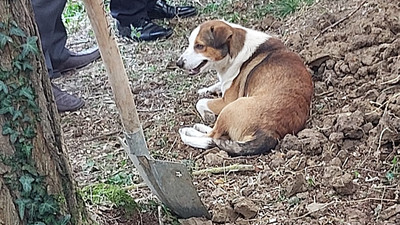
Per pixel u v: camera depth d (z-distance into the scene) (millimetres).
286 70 3250
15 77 2250
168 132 3396
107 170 3164
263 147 3080
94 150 3355
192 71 3498
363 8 3902
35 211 2330
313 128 3193
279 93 3172
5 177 2266
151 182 2641
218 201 2840
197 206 2689
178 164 2590
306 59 3648
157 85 3912
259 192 2879
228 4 4914
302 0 4508
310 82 3270
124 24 4582
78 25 4867
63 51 4078
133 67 4156
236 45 3414
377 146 3004
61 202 2377
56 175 2365
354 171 2928
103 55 2475
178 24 4730
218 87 3699
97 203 2754
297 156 3020
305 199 2811
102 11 2414
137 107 3699
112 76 2500
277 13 4539
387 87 3295
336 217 2709
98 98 3846
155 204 2770
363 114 3150
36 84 2289
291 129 3137
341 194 2809
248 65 3393
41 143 2316
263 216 2748
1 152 2256
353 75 3494
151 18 4832
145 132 3428
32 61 2270
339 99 3404
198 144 3207
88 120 3625
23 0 2254
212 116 3480
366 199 2779
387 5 3775
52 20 3791
